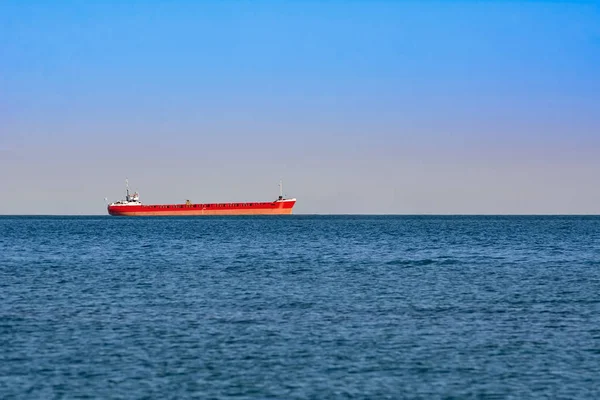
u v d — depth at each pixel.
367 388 48.47
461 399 46.62
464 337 63.25
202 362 54.28
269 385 48.91
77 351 57.38
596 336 63.94
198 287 97.25
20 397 46.41
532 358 56.09
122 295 88.81
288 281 104.88
